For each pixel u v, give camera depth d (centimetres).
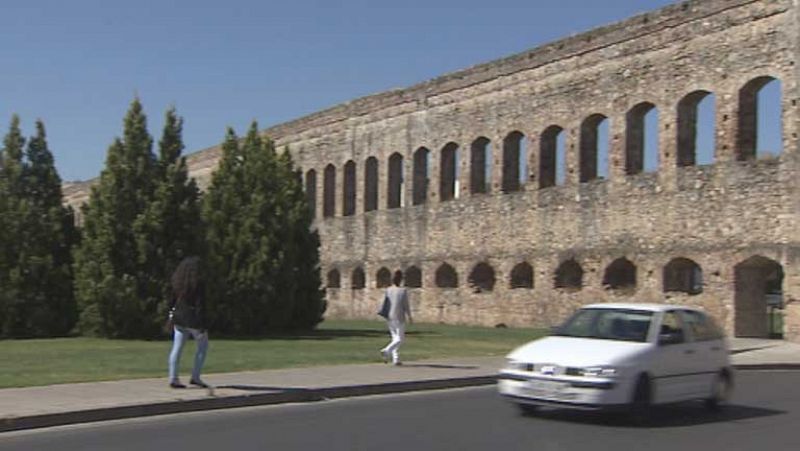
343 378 2025
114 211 3372
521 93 4428
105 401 1612
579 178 4103
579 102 4112
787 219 3275
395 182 5309
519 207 4394
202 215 3578
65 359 2422
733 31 3494
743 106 3475
